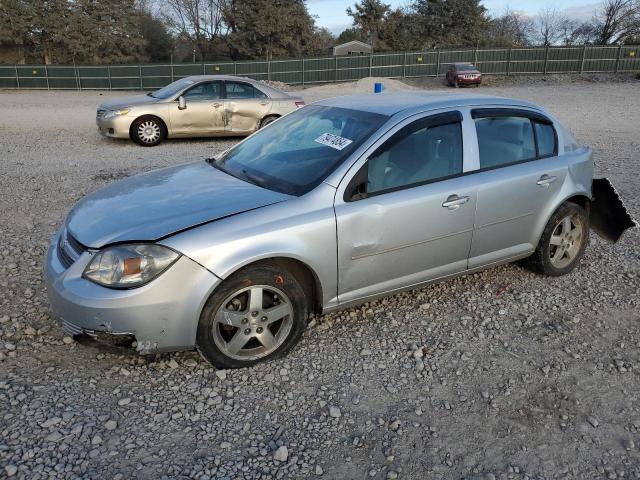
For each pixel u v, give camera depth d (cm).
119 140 1249
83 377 332
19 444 274
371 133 379
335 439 289
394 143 380
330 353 367
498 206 421
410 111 397
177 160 998
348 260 363
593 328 407
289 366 350
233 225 327
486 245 429
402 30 6838
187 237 315
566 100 2553
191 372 340
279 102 1273
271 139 443
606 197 515
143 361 349
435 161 397
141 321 308
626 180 841
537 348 379
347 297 375
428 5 6544
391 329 398
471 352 372
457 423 304
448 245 406
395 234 376
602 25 6200
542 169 445
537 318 420
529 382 341
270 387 330
